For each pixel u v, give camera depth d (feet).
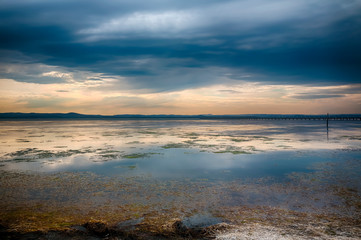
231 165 49.85
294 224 23.22
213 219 24.53
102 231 21.67
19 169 46.60
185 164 50.96
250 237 20.66
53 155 61.82
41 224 23.32
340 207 27.40
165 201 29.66
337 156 58.90
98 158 57.88
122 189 34.30
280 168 46.85
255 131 145.59
